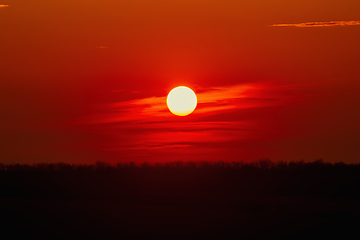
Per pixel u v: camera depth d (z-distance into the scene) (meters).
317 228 185.75
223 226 189.88
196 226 190.25
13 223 190.12
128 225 191.12
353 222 194.25
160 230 185.62
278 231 182.25
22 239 174.62
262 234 179.38
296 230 183.38
